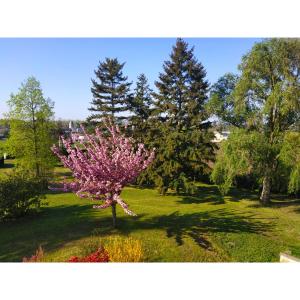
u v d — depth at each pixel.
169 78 34.91
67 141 11.94
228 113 20.06
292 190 17.83
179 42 34.84
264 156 17.88
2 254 10.21
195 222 13.99
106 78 37.06
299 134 17.36
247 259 10.22
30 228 13.12
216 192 23.20
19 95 23.41
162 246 10.40
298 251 11.10
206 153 22.38
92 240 10.67
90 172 10.98
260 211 17.30
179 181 21.58
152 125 27.08
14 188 14.90
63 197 20.69
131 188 24.91
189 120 29.34
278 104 17.34
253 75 18.33
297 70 17.64
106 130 33.09
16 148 23.84
